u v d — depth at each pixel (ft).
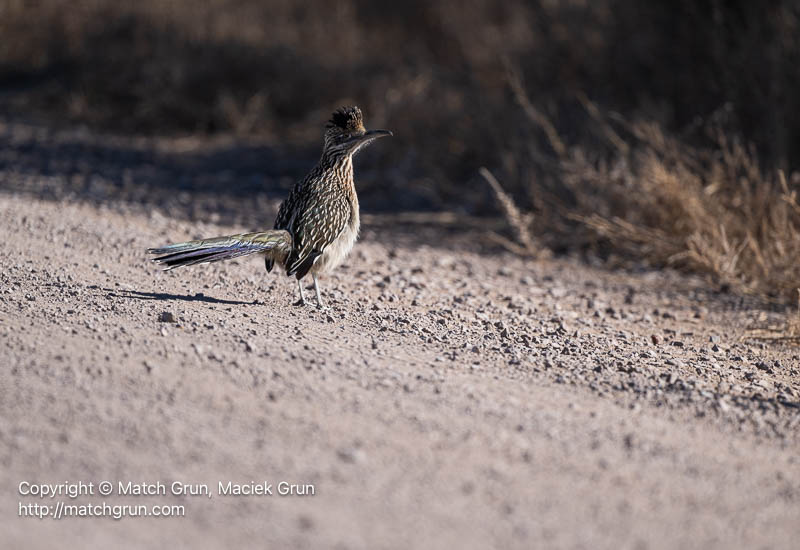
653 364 38.40
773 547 23.17
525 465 26.40
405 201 75.10
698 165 61.77
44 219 55.72
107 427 26.81
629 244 60.54
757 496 25.79
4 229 51.72
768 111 65.82
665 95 75.46
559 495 24.90
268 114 98.43
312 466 25.53
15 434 26.14
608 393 33.22
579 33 82.84
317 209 40.86
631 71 78.69
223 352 32.83
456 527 23.09
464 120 80.38
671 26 78.23
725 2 75.61
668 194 59.06
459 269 56.90
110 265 46.44
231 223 64.34
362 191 77.66
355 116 41.81
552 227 65.36
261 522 22.93
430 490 24.71
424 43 106.83
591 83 80.84
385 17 112.37
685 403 32.81
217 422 27.55
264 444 26.50
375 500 24.08
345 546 22.07
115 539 22.09
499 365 35.55
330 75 100.22
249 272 47.91
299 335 36.52
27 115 100.63
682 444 28.86
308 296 44.19
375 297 46.16
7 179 73.67
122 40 110.22
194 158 87.86
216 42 103.35
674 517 24.26
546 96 79.36
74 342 32.45
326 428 27.68
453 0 108.17
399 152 82.99
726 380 37.01
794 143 64.75
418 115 84.89
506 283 54.08
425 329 40.09
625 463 27.04
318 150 90.94
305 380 31.07
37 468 24.73
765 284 52.29
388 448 26.76
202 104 99.50
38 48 112.68
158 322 35.86
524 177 69.97
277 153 90.02
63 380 29.32
